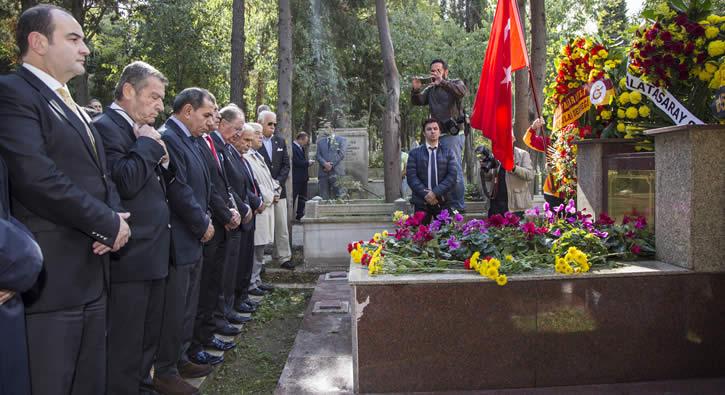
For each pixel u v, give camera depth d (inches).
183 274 150.9
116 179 125.9
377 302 138.1
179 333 150.5
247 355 194.5
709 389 135.9
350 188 458.0
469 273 143.3
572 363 139.6
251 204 235.9
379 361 138.7
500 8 209.0
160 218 134.4
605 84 182.5
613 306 139.4
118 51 892.6
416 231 179.0
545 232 158.2
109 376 129.3
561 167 230.2
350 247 169.2
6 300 85.0
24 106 102.2
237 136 229.6
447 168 253.4
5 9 685.3
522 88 366.6
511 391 137.6
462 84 273.7
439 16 1088.2
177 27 756.6
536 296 138.6
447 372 138.8
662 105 166.7
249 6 789.2
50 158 105.7
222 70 789.9
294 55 791.7
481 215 312.2
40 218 104.3
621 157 181.9
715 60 155.9
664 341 140.7
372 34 840.3
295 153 528.7
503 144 208.5
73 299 105.3
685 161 140.6
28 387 90.8
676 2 159.5
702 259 139.5
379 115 1035.9
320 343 183.5
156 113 137.5
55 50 107.0
